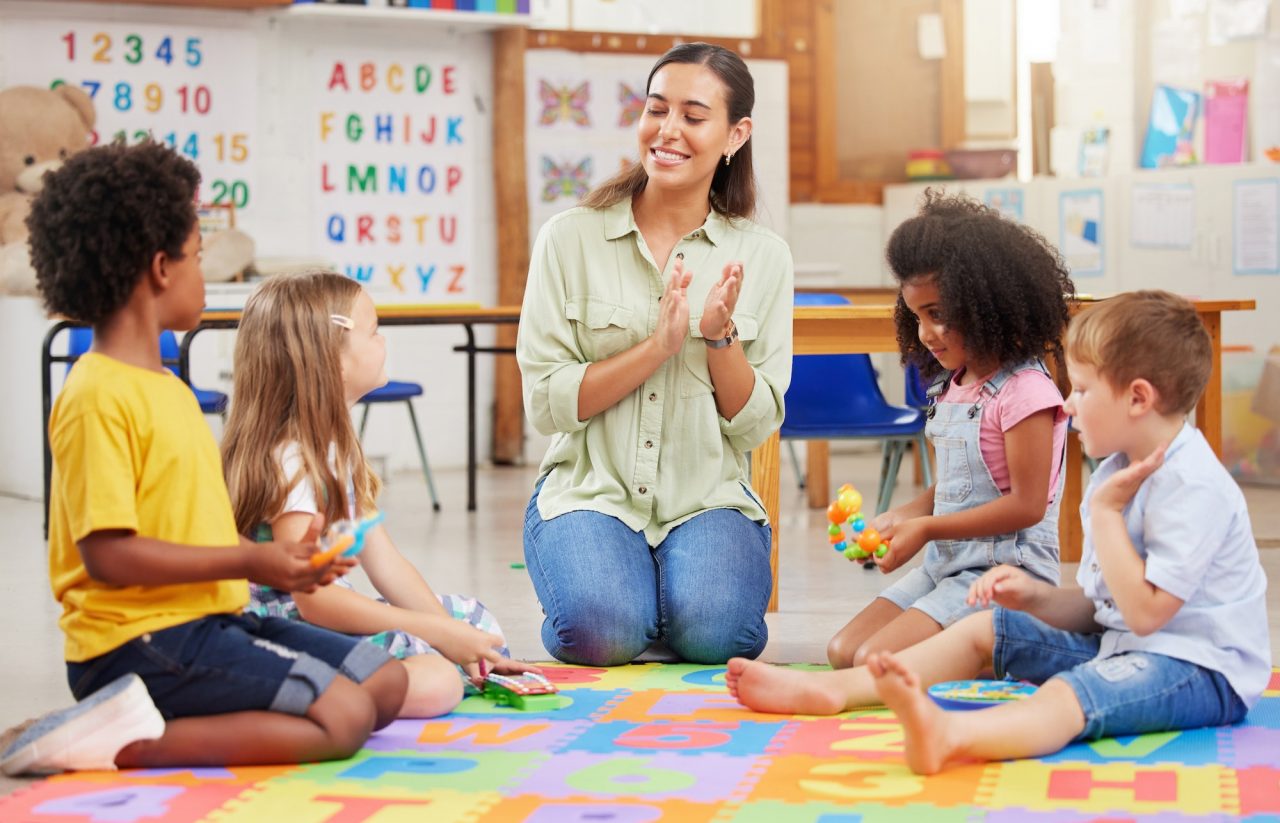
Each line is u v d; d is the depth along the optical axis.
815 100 7.36
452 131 6.69
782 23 7.27
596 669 2.86
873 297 6.54
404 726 2.37
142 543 2.04
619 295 3.03
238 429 2.43
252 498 2.39
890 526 2.74
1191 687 2.26
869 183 7.48
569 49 6.77
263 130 6.37
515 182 6.66
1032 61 7.21
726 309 2.86
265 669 2.12
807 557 4.34
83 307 2.10
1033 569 2.68
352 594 2.50
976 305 2.65
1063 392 3.56
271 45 6.36
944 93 7.58
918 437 4.35
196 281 2.19
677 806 1.93
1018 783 2.02
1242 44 6.29
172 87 6.21
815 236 7.35
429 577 4.00
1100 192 6.46
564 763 2.14
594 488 3.02
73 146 5.89
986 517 2.64
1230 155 6.32
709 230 3.06
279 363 2.44
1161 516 2.23
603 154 6.86
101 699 2.07
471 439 5.42
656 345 2.89
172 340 5.39
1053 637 2.40
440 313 4.85
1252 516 5.15
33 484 5.76
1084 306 3.54
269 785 2.03
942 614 2.63
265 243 6.39
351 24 6.49
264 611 2.45
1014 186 6.75
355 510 2.56
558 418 2.98
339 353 2.47
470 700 2.57
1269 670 2.33
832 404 4.64
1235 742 2.22
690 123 2.96
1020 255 2.66
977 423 2.70
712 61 2.98
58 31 6.01
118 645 2.11
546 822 1.87
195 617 2.13
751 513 3.07
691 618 2.88
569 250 3.06
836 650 2.72
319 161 6.48
